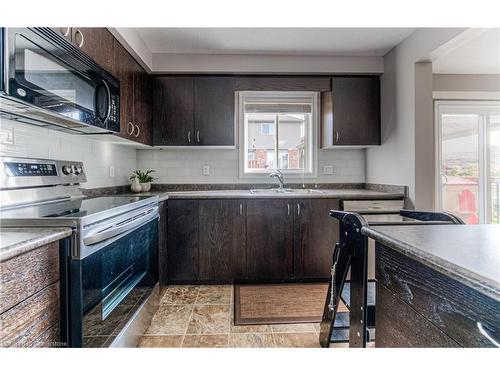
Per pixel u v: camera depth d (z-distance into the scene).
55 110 1.28
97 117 1.66
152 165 3.34
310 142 3.46
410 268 0.88
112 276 1.41
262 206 2.77
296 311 2.25
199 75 3.02
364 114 3.08
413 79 2.54
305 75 3.05
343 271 1.52
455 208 3.52
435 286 0.76
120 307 1.50
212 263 2.76
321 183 3.44
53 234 1.00
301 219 2.79
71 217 1.15
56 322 1.06
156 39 2.62
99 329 1.26
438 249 0.79
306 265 2.80
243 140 3.39
